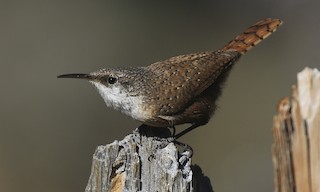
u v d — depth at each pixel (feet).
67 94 48.16
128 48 53.67
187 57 25.98
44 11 53.83
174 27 56.49
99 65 51.29
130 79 23.86
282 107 13.78
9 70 49.32
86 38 52.95
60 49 51.42
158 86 24.04
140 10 56.85
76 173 44.75
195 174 20.39
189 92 24.44
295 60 53.57
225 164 45.52
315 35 54.65
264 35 27.43
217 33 56.59
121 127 46.57
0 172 43.60
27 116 46.80
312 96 13.53
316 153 13.57
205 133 47.24
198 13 57.88
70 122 46.78
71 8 54.80
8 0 53.67
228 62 26.30
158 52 54.24
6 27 52.06
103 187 19.20
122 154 19.16
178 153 19.33
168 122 24.31
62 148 45.52
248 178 44.06
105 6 55.98
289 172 13.87
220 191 44.16
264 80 52.13
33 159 44.68
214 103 26.04
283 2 56.85
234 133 47.50
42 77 49.24
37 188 43.62
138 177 18.94
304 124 13.60
